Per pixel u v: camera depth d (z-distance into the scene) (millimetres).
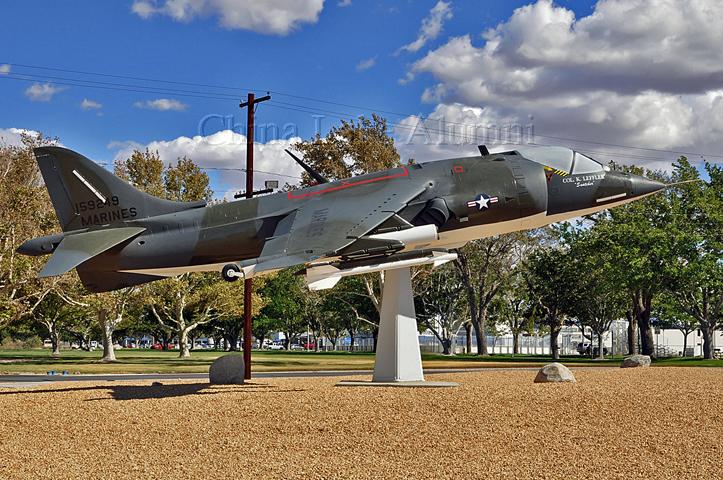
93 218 21438
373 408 15773
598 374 23875
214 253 21219
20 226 38031
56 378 30953
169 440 13242
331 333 124312
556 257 69625
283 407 16344
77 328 102312
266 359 60625
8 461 11727
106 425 14812
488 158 21750
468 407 15547
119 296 52125
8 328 89188
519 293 81500
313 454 11867
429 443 12445
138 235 21234
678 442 12195
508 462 11047
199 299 63031
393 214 19500
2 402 18453
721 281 55344
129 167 55844
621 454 11422
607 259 59062
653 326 104125
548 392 17547
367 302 88250
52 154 21344
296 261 17953
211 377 23172
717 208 56000
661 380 20953
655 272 55438
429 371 33406
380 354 21703
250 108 26344
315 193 21234
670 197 58656
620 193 22094
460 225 20953
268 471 10773
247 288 25719
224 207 21375
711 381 20484
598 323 74125
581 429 13281
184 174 57219
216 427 14320
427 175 21031
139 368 41750
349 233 18891
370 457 11570
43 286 42906
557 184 21734
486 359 66750
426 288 81188
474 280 75000
